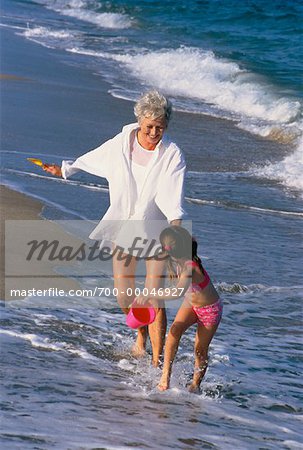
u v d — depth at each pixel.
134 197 17.59
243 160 41.38
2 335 18.66
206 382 17.98
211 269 25.12
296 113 52.34
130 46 78.69
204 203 32.84
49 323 19.81
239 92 58.50
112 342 19.38
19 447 12.91
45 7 108.25
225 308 22.64
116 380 17.31
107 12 103.69
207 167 39.34
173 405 16.47
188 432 14.96
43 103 50.53
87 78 61.88
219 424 15.73
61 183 32.41
